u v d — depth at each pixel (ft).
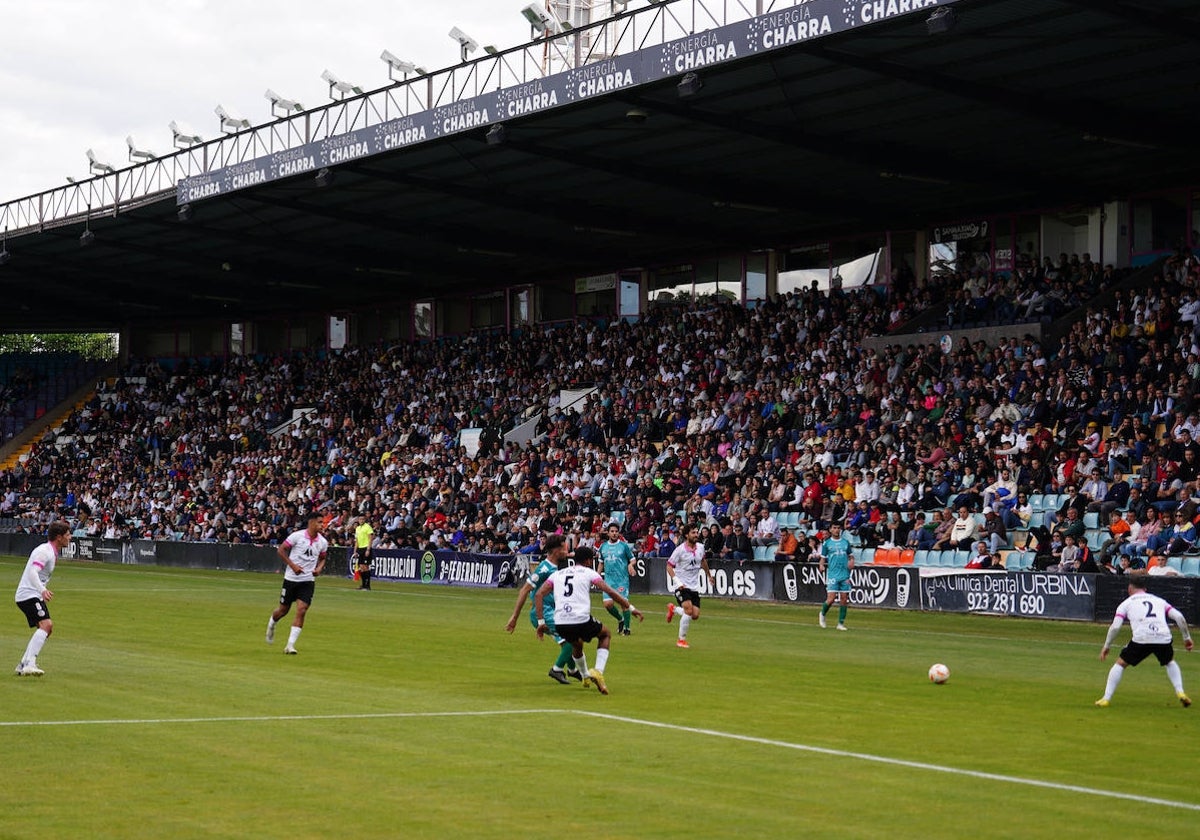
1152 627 48.83
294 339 229.86
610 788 33.35
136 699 47.83
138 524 188.96
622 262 177.68
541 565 57.36
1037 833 28.99
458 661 62.75
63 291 216.74
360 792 32.60
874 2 85.51
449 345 195.11
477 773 35.06
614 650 70.18
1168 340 112.88
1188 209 127.44
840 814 30.66
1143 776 35.50
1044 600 91.04
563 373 170.71
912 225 146.61
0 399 243.60
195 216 157.48
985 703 49.88
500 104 112.57
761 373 141.59
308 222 160.86
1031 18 86.69
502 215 153.17
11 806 30.71
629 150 123.24
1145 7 82.48
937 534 104.53
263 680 54.08
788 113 109.91
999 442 110.93
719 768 36.09
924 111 108.68
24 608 54.13
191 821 29.48
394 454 171.12
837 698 50.93
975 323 130.93
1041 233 137.90
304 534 65.82
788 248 161.27
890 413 122.21
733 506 120.26
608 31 104.68
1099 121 105.40
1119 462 102.27
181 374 233.35
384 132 123.13
